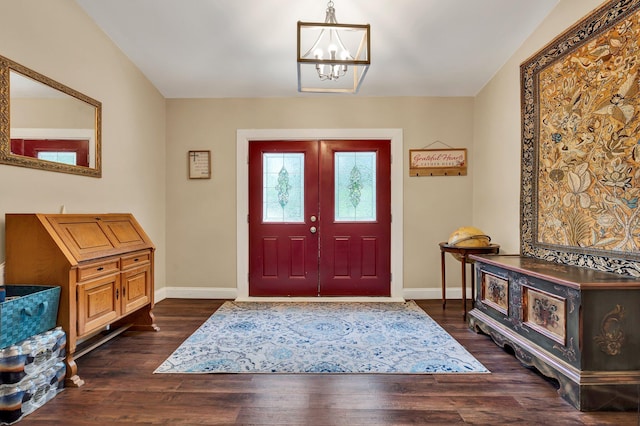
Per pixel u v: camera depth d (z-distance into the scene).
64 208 2.23
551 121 2.35
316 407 1.63
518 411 1.59
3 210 1.83
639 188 1.70
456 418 1.54
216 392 1.76
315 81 3.35
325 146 3.67
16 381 1.52
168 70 3.16
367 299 3.60
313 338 2.50
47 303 1.73
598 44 1.94
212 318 2.97
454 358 2.16
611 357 1.61
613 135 1.85
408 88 3.46
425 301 3.54
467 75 3.22
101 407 1.63
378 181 3.67
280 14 2.46
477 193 3.54
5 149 1.81
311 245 3.69
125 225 2.54
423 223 3.64
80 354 1.97
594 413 1.57
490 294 2.46
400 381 1.88
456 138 3.62
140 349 2.30
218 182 3.66
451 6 2.37
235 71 3.19
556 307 1.77
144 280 2.57
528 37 2.63
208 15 2.47
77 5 2.32
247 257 3.67
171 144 3.66
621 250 1.81
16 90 1.87
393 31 2.62
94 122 2.51
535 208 2.52
